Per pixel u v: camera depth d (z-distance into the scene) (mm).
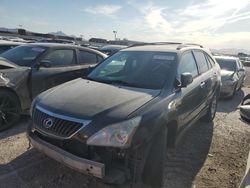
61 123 2908
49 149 2961
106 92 3424
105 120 2799
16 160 3830
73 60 6359
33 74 5332
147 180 3270
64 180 3416
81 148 2797
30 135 3258
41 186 3266
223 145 4945
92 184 3359
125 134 2744
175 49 4484
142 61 4242
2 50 8664
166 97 3498
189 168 3953
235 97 10078
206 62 5680
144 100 3246
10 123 4988
